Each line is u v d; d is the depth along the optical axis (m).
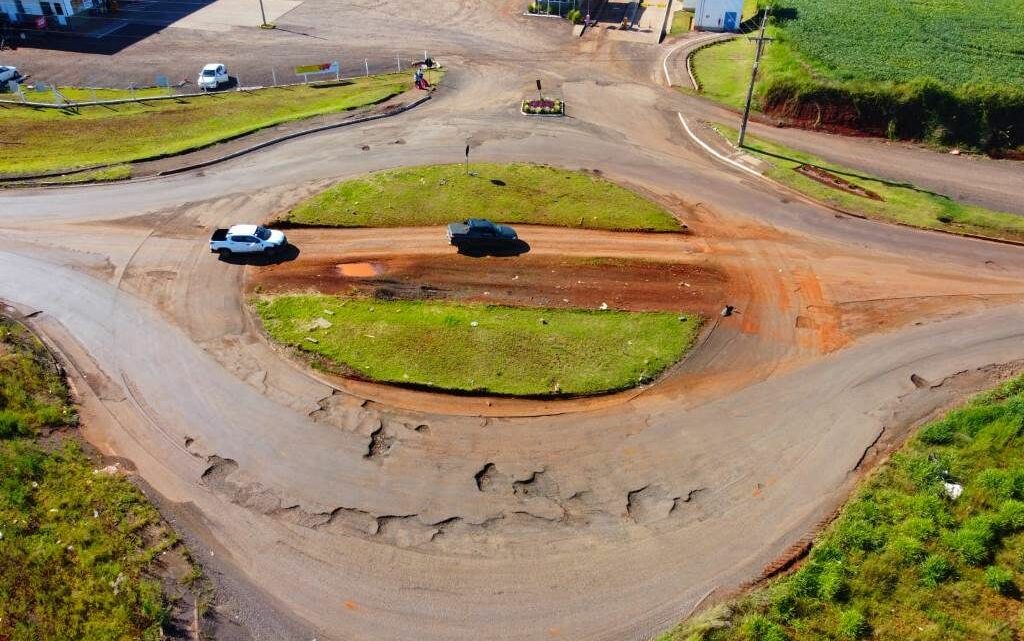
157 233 38.44
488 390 28.83
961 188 44.78
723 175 46.06
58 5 68.50
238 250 36.44
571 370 30.03
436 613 20.97
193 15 73.94
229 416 27.36
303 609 20.91
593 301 34.31
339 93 56.72
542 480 25.22
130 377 29.09
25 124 49.34
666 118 53.66
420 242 38.38
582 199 42.47
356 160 46.28
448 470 25.47
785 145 49.75
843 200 42.84
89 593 20.67
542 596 21.48
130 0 78.00
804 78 53.31
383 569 22.08
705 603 21.39
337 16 74.38
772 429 27.64
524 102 54.88
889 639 20.25
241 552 22.39
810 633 20.34
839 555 22.41
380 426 27.20
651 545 23.09
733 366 30.73
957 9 70.25
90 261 36.00
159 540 22.52
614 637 20.45
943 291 35.59
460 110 54.03
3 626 19.75
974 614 21.00
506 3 78.25
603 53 65.56
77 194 41.56
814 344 32.09
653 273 36.50
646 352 31.20
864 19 67.38
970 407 28.17
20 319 31.97
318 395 28.52
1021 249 38.72
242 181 43.56
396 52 65.56
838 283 36.09
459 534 23.23
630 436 27.14
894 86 51.28
